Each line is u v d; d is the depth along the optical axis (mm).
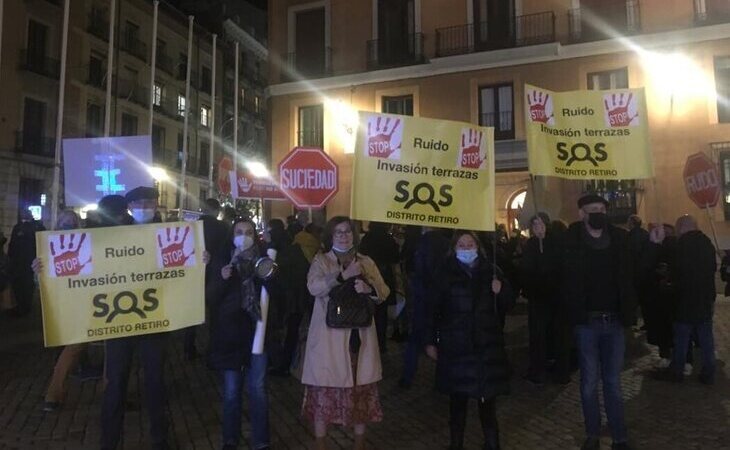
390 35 21719
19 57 28047
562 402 6398
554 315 7152
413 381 7281
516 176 19172
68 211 6758
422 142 5152
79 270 4660
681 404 6238
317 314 4473
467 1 20375
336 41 22359
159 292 4773
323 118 22484
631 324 4758
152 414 4777
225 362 4746
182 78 40188
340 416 4363
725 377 7336
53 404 6051
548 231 6867
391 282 8133
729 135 17328
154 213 5180
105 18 33406
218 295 4781
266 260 4766
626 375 7488
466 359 4602
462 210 5109
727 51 17453
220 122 45000
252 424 4840
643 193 17938
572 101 6578
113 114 34062
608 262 4812
